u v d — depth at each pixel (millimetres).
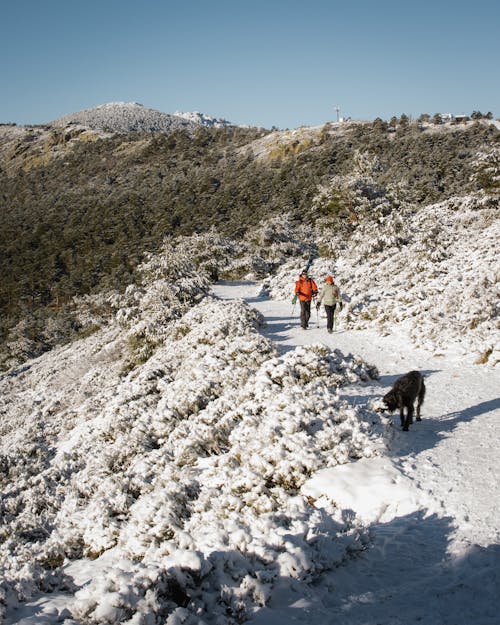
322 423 7266
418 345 12914
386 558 4691
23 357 52281
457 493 5633
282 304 21953
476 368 10773
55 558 6836
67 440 14820
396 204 31938
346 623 3744
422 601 3938
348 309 16844
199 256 32219
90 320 53781
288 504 5652
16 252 88812
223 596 3955
